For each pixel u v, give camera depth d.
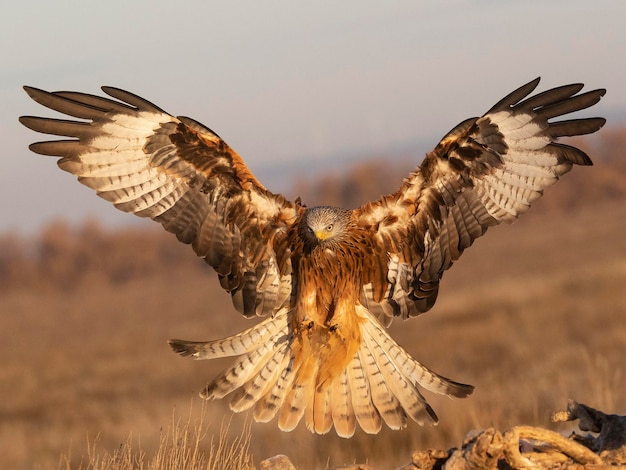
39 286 124.56
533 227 113.81
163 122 10.02
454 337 33.19
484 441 7.78
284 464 8.77
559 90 9.99
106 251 133.00
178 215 10.21
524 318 34.72
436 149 10.11
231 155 10.20
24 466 21.91
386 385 9.95
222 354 9.96
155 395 32.31
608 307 34.47
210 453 10.56
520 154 10.09
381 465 16.08
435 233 10.45
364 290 10.59
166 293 104.31
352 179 134.25
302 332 10.04
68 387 37.41
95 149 9.96
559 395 18.36
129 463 10.95
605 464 8.09
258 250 10.46
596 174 133.38
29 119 9.80
